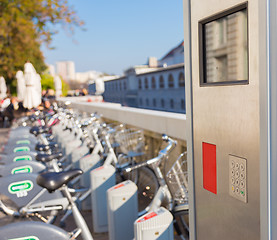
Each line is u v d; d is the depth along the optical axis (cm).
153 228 192
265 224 112
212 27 132
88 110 734
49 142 452
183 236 251
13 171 324
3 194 262
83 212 351
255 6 108
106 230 305
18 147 444
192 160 151
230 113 124
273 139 106
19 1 1378
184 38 149
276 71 103
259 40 107
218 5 124
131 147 348
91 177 303
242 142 119
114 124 455
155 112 381
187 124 152
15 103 648
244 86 116
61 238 177
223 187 132
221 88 127
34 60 1574
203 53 138
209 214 142
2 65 1501
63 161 450
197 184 149
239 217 124
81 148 405
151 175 311
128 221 258
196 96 143
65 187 207
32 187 265
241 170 121
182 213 237
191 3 141
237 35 121
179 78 4181
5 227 173
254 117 112
